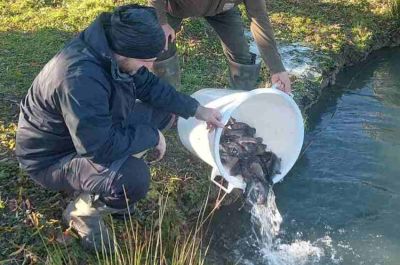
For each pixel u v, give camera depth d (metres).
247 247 3.66
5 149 3.75
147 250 3.04
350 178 4.33
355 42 6.02
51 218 3.27
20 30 5.38
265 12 3.79
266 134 3.89
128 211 3.07
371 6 6.61
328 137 4.80
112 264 2.91
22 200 3.36
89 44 2.68
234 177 3.54
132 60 2.74
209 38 5.53
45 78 2.73
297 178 4.33
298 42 5.83
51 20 5.59
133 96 2.93
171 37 3.86
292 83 5.16
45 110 2.79
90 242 3.11
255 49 5.42
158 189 3.70
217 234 3.72
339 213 4.00
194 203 3.80
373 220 3.94
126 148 2.86
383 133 4.86
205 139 3.48
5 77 4.57
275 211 3.82
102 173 2.87
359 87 5.57
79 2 5.99
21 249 3.05
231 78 4.36
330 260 3.58
